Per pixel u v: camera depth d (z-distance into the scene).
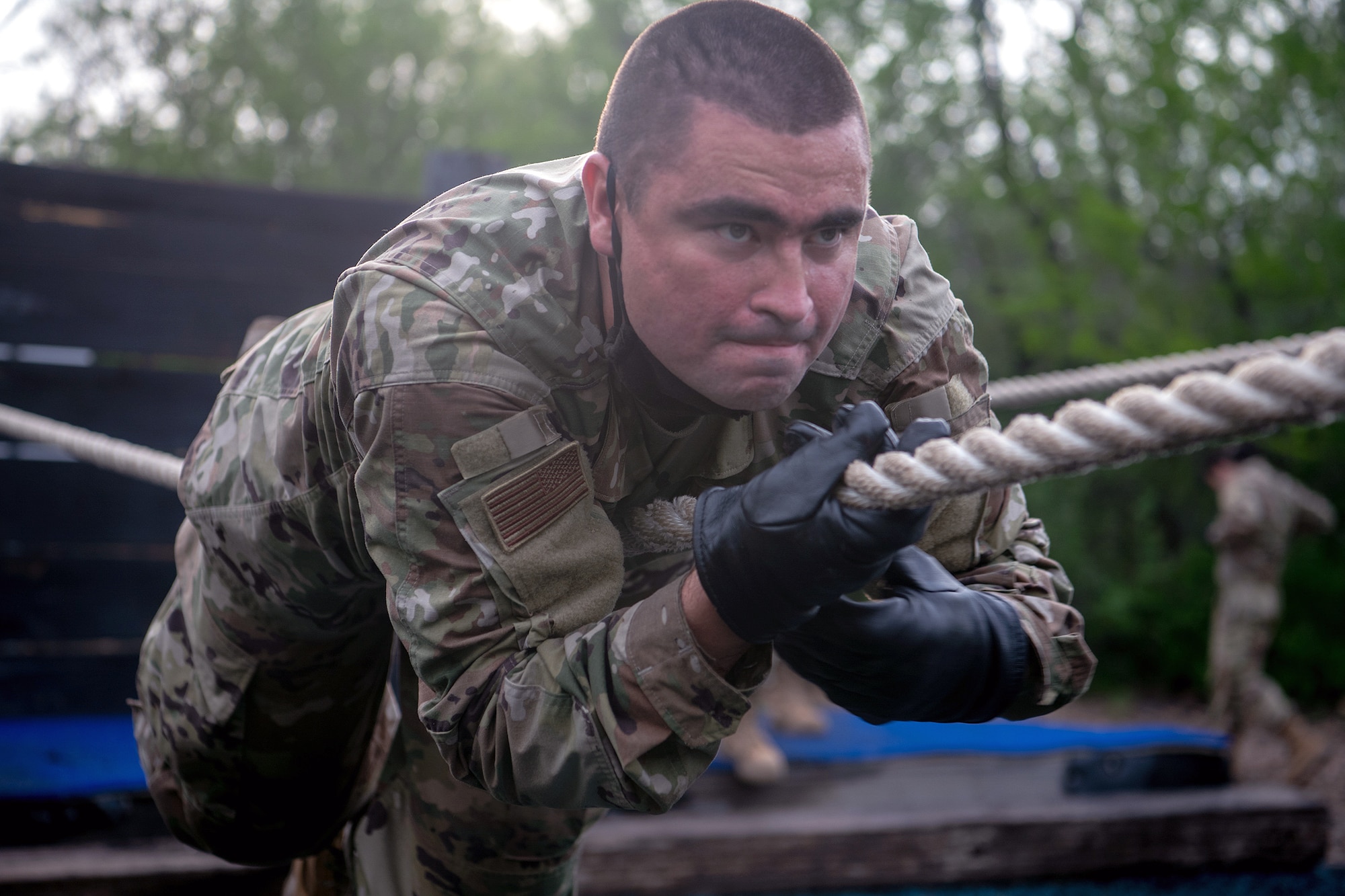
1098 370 2.44
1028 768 4.20
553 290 1.24
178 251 4.89
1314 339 0.84
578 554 1.21
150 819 3.35
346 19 16.52
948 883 3.80
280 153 16.64
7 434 4.66
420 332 1.20
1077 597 8.76
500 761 1.19
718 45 1.08
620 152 1.14
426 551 1.20
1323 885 3.97
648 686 1.12
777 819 3.80
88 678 4.49
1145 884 3.95
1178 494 9.01
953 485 0.95
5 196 4.70
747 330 1.10
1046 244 9.50
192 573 1.87
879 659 1.17
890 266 1.40
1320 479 8.58
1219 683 5.86
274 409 1.57
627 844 3.56
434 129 17.39
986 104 10.06
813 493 1.04
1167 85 8.49
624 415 1.33
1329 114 8.71
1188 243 9.07
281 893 3.16
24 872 3.03
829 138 1.07
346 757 1.97
